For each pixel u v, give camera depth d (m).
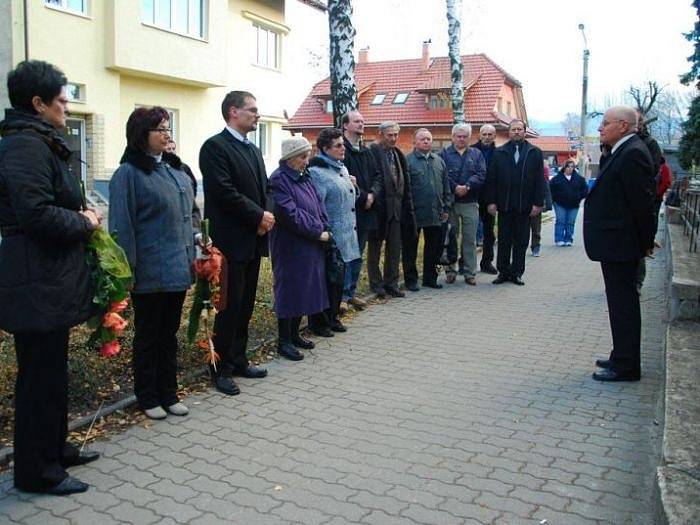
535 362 5.86
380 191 7.66
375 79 37.97
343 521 3.27
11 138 3.21
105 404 4.58
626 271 5.25
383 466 3.86
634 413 4.69
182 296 4.51
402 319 7.31
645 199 5.02
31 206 3.12
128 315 6.09
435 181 8.59
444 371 5.59
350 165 7.32
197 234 4.79
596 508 3.41
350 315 7.42
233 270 4.93
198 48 16.97
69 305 3.35
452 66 14.71
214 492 3.54
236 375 5.38
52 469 3.49
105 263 3.54
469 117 33.38
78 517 3.28
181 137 17.67
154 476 3.71
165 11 16.06
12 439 3.98
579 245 14.71
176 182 4.37
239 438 4.21
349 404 4.82
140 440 4.16
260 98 20.72
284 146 5.72
